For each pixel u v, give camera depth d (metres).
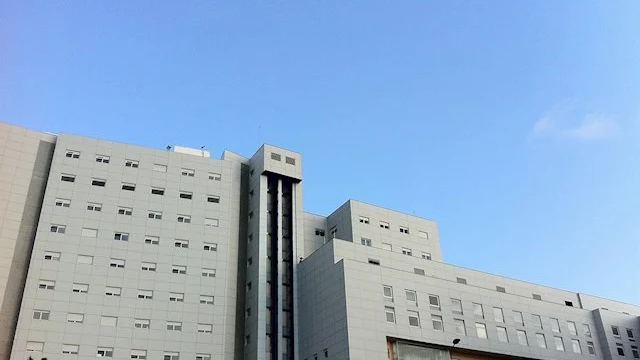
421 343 61.56
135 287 63.84
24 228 62.88
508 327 68.00
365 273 62.41
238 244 71.81
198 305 65.31
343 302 60.06
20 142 66.88
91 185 67.25
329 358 59.69
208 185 72.94
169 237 67.75
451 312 65.25
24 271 60.94
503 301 69.69
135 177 69.75
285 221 73.81
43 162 67.31
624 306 87.00
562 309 73.94
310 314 64.88
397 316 61.56
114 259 64.44
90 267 63.03
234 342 65.88
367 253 67.44
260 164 75.31
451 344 62.94
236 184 75.38
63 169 66.75
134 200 68.38
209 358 63.06
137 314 62.62
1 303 58.44
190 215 70.00
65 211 64.75
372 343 58.62
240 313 68.06
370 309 60.47
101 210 66.38
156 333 62.41
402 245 79.12
